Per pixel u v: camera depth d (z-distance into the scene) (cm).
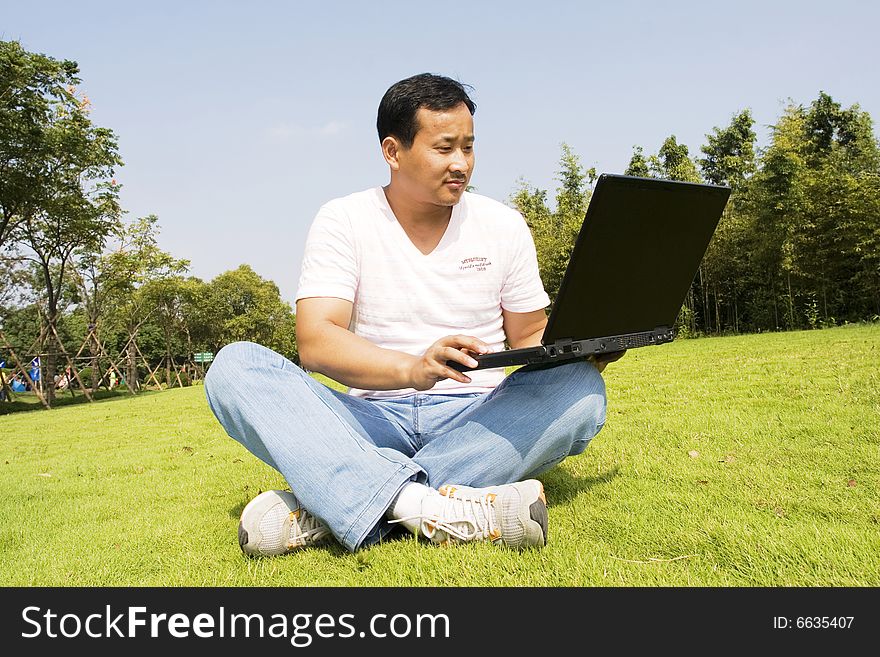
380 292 204
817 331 1461
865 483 217
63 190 1691
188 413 849
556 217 2506
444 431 204
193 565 185
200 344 3691
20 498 320
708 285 2289
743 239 2130
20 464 470
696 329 2398
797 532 171
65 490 334
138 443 554
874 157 2111
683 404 452
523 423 187
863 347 794
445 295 205
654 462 270
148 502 286
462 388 209
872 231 1880
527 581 154
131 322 2636
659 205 164
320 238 199
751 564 157
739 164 2288
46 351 1833
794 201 1934
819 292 2039
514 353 159
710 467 255
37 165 1589
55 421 921
